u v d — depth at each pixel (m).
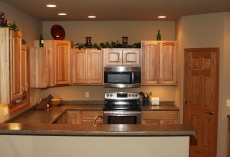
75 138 2.84
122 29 5.95
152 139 2.82
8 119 4.05
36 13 4.93
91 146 2.84
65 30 5.97
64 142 2.85
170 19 5.68
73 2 4.01
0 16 3.22
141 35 5.95
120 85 5.53
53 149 2.86
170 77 5.61
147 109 5.45
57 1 3.95
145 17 5.43
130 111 5.36
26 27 4.93
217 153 4.97
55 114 4.85
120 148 2.83
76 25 5.96
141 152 2.83
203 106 5.14
